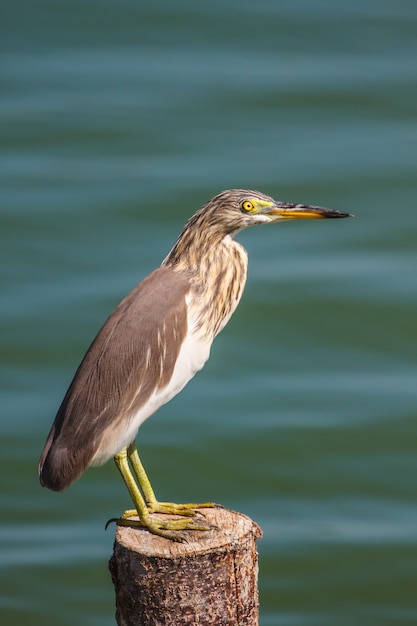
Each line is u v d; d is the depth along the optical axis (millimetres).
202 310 9391
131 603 8047
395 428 16234
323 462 15828
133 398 8828
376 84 23156
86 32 25312
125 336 8922
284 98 22859
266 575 14422
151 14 25828
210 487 15586
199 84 23312
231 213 9508
